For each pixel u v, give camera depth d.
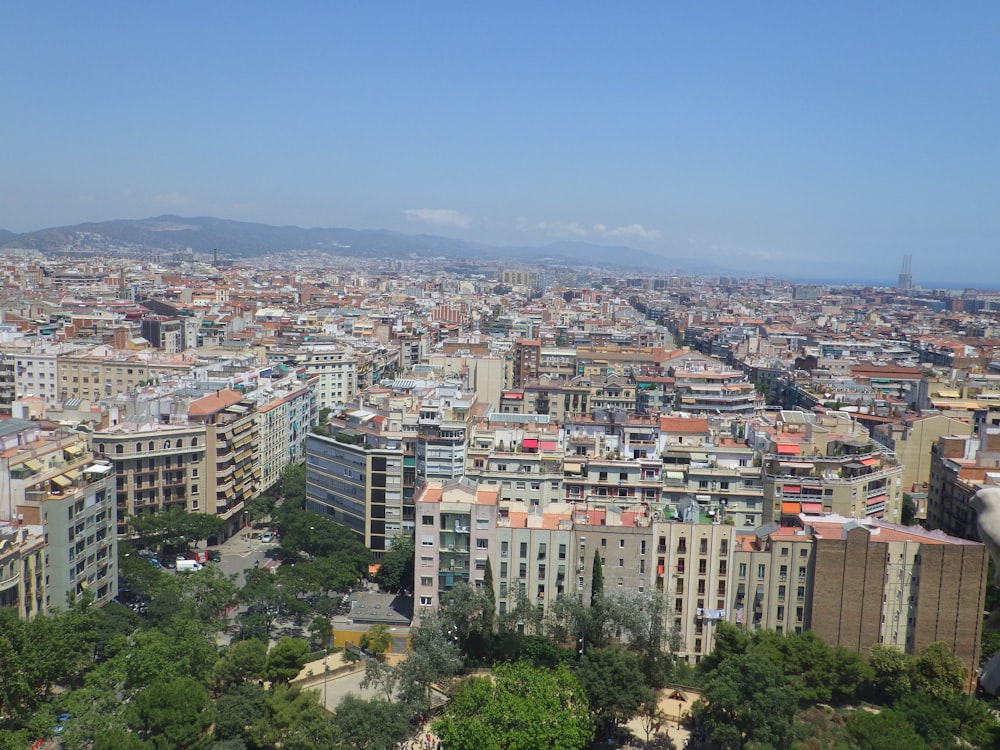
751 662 177.88
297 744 168.62
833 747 168.25
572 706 176.50
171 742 161.00
